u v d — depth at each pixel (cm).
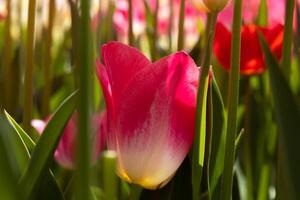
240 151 62
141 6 88
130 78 31
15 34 97
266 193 52
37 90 73
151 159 32
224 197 32
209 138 34
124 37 87
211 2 31
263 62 52
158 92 31
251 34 50
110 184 28
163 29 95
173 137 32
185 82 31
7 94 63
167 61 31
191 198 35
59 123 31
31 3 43
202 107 32
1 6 103
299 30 51
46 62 55
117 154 32
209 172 37
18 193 24
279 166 31
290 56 36
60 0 94
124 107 31
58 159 40
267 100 59
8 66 64
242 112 62
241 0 31
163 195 36
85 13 23
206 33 47
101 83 32
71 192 39
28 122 44
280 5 77
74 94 31
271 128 53
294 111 28
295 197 29
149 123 32
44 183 33
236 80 31
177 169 35
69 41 98
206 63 31
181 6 47
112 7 70
